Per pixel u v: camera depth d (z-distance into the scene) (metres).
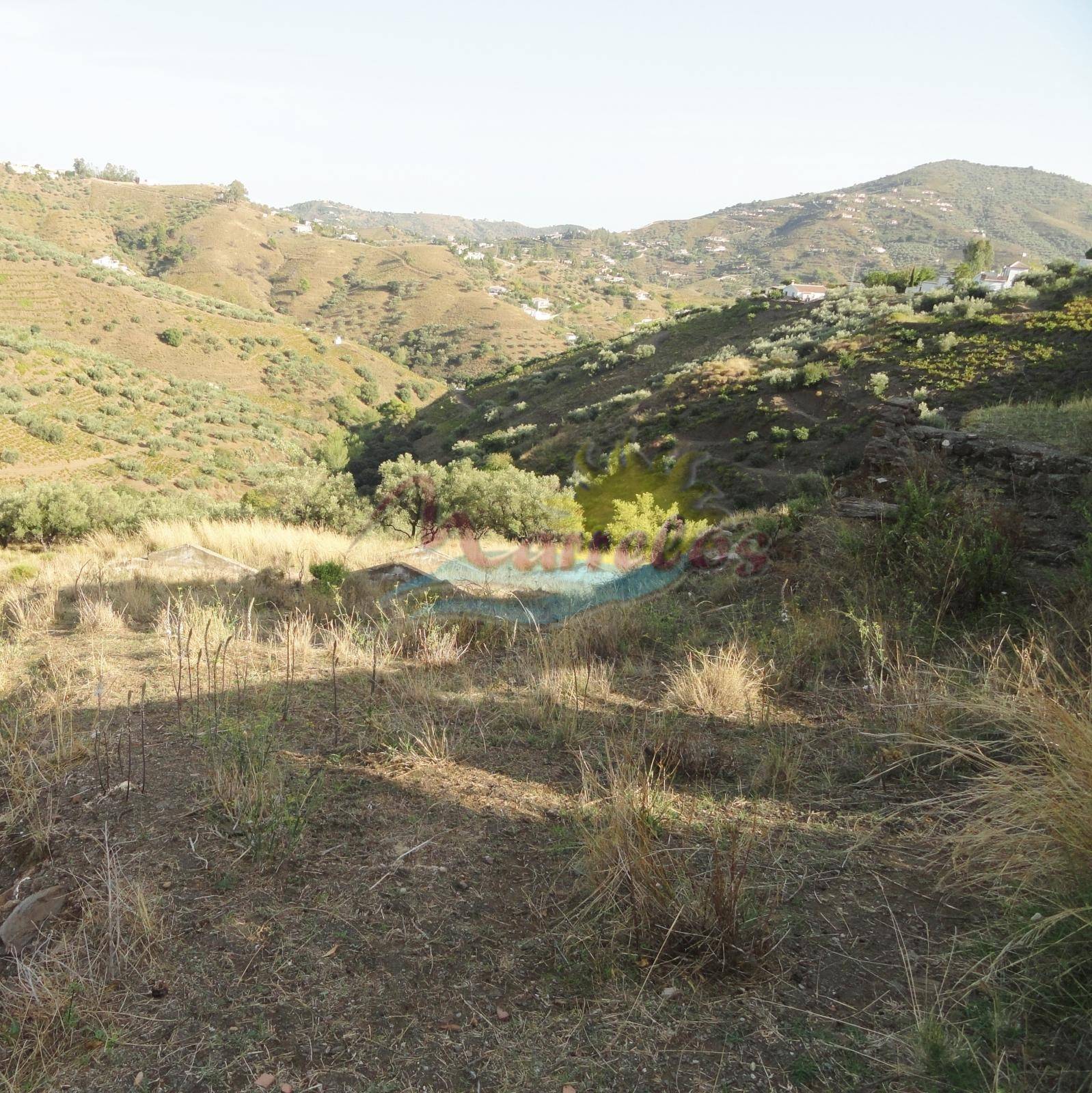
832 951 1.96
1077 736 2.23
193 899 2.18
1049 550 5.28
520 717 3.64
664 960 1.95
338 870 2.34
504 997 1.83
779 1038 1.68
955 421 11.16
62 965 1.89
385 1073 1.60
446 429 79.50
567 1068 1.62
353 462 74.12
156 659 4.58
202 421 75.94
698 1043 1.67
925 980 1.83
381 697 3.94
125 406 73.19
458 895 2.23
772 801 2.75
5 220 188.62
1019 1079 1.51
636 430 44.81
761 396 43.25
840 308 60.94
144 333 99.38
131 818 2.62
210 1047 1.67
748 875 2.27
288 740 3.32
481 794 2.85
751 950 1.92
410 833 2.56
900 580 5.08
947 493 6.00
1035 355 36.50
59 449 62.06
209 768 2.98
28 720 3.52
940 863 2.32
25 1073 1.62
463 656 4.84
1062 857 2.04
